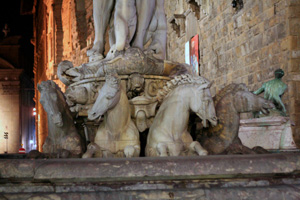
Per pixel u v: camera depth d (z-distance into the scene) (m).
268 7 13.60
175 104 6.68
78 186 4.56
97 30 8.57
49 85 6.57
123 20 8.00
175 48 25.86
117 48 7.86
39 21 56.12
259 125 8.88
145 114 7.24
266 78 13.74
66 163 4.55
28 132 63.47
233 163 4.66
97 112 6.56
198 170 4.58
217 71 18.19
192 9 20.88
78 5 35.78
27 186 4.57
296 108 12.02
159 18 8.80
